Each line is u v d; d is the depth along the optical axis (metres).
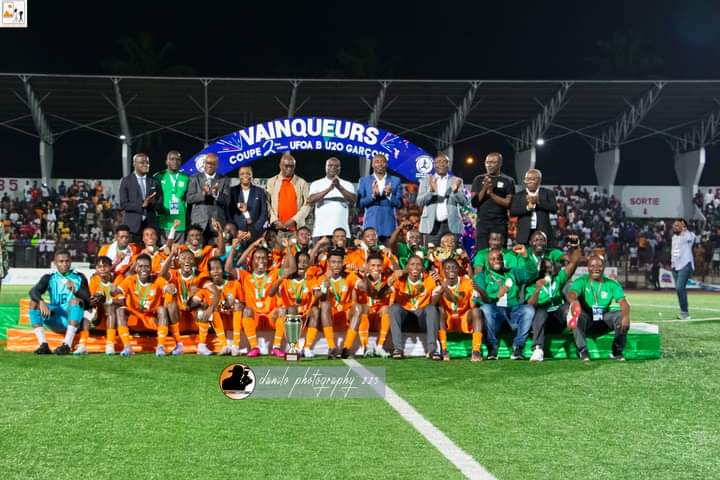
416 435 5.82
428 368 9.00
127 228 10.79
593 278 9.86
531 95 29.95
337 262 10.10
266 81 27.98
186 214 11.94
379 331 10.45
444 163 11.90
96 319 10.33
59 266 9.90
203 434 5.81
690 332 13.34
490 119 32.12
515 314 9.85
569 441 5.72
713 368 9.11
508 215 11.58
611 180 33.16
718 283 29.84
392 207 12.04
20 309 12.04
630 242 32.25
